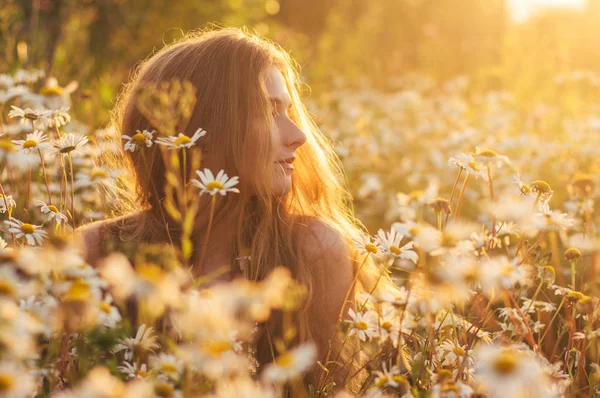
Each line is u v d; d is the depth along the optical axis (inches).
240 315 59.2
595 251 76.4
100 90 196.9
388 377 51.8
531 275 72.3
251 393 45.2
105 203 94.4
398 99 258.8
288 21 542.6
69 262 46.8
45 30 206.7
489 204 59.6
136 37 333.4
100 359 52.9
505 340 63.1
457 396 51.1
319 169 80.0
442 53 374.3
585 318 73.5
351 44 359.3
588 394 63.9
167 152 65.6
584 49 365.1
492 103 250.2
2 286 43.4
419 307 53.6
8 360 39.4
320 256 70.4
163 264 50.3
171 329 58.7
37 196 101.9
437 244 54.9
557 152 172.4
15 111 77.7
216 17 358.6
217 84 70.1
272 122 70.2
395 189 175.5
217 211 69.0
